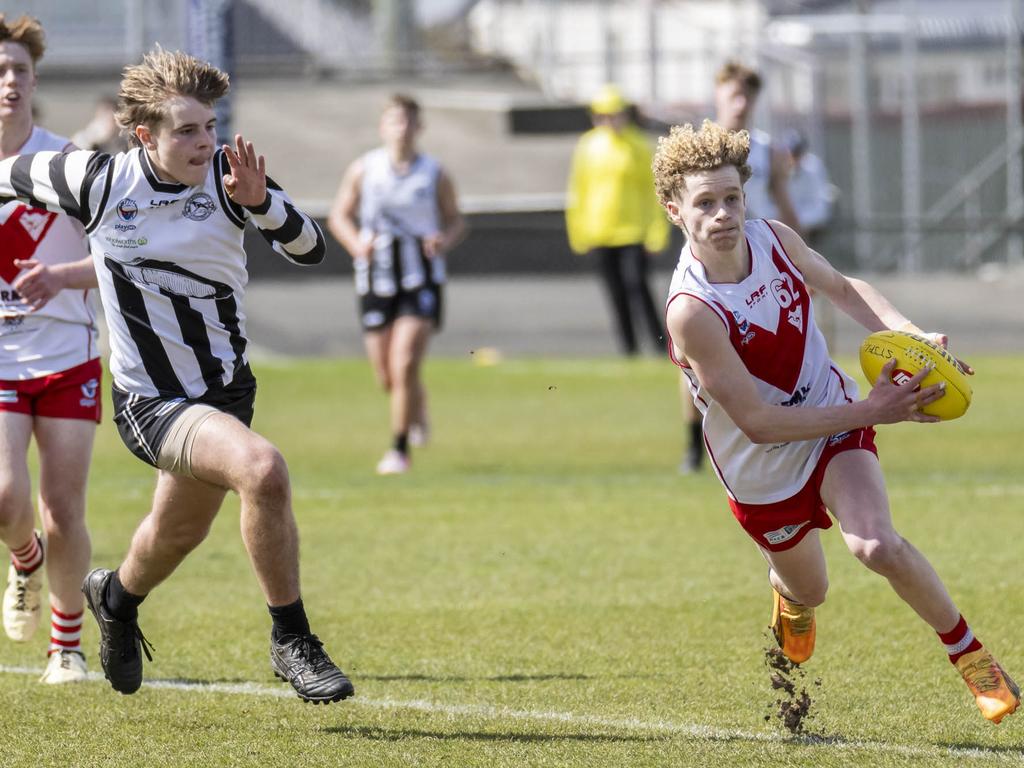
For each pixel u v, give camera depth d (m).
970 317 70.56
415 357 38.94
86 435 20.38
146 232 16.95
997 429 46.31
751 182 35.91
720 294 16.78
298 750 16.64
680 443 44.38
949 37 89.12
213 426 16.45
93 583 17.95
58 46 112.31
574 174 61.09
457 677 20.08
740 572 26.92
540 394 54.84
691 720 17.83
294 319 68.81
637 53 105.06
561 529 31.38
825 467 16.94
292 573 16.52
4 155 20.50
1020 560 27.20
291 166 94.12
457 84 122.25
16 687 19.92
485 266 79.88
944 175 89.94
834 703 18.53
